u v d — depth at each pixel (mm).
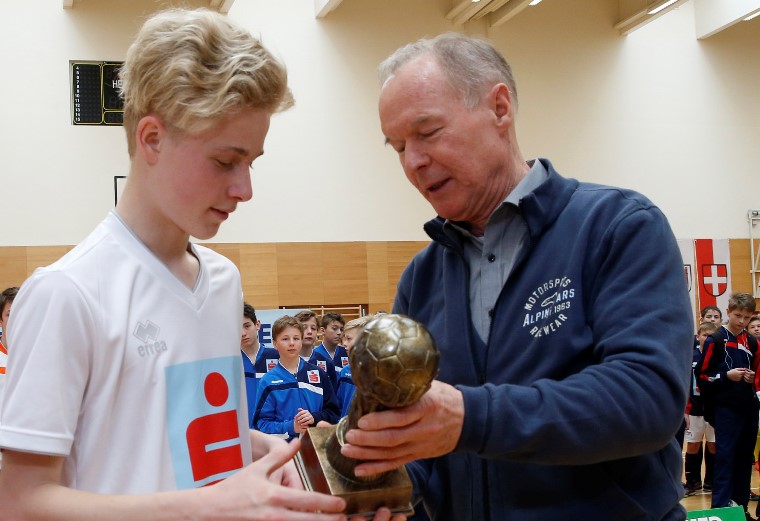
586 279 1122
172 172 1017
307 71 8023
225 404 1133
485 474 1184
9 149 7066
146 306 1054
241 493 836
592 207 1158
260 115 1026
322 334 6715
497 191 1246
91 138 7227
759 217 9281
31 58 7148
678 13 9281
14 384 939
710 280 9070
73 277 984
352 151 8109
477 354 1234
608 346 1018
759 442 5699
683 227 9086
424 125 1185
